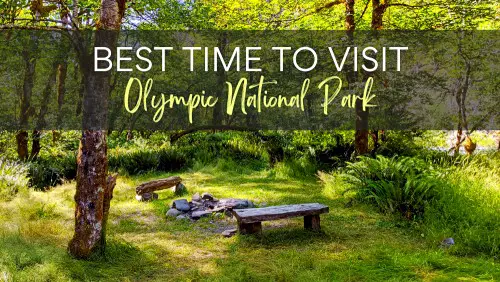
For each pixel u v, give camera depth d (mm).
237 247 5344
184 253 5168
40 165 10500
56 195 8266
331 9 11359
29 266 4012
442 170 7773
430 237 5492
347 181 8125
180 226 6527
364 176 7891
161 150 13438
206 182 10484
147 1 10016
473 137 17000
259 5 12789
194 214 7066
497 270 4383
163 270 4547
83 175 4547
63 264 4168
